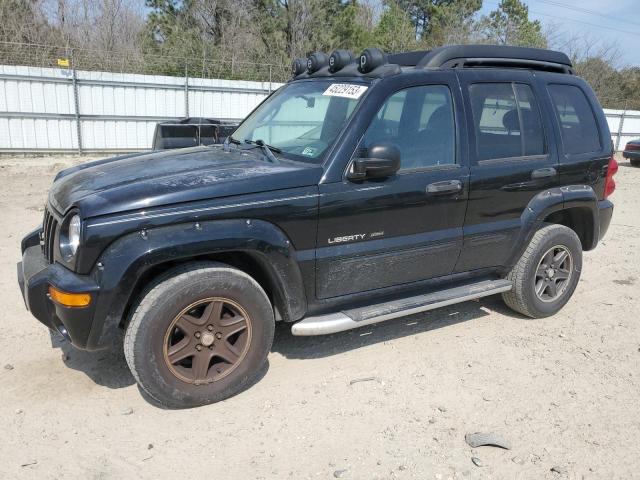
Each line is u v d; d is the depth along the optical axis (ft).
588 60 121.19
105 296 9.98
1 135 52.21
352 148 11.90
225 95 61.16
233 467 9.66
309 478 9.45
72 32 83.66
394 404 11.62
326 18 92.53
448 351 14.02
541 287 15.78
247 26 87.76
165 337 10.49
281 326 15.17
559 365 13.50
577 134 15.83
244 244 10.77
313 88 13.97
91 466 9.56
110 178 11.39
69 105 54.13
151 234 10.17
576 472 9.78
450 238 13.44
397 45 111.45
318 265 11.88
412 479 9.48
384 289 13.07
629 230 28.63
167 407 11.21
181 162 12.37
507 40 130.52
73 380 12.14
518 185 14.30
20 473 9.33
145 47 84.58
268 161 12.25
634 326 16.01
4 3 75.97
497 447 10.37
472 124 13.61
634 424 11.19
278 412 11.22
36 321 14.99
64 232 10.75
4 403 11.23
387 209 12.35
